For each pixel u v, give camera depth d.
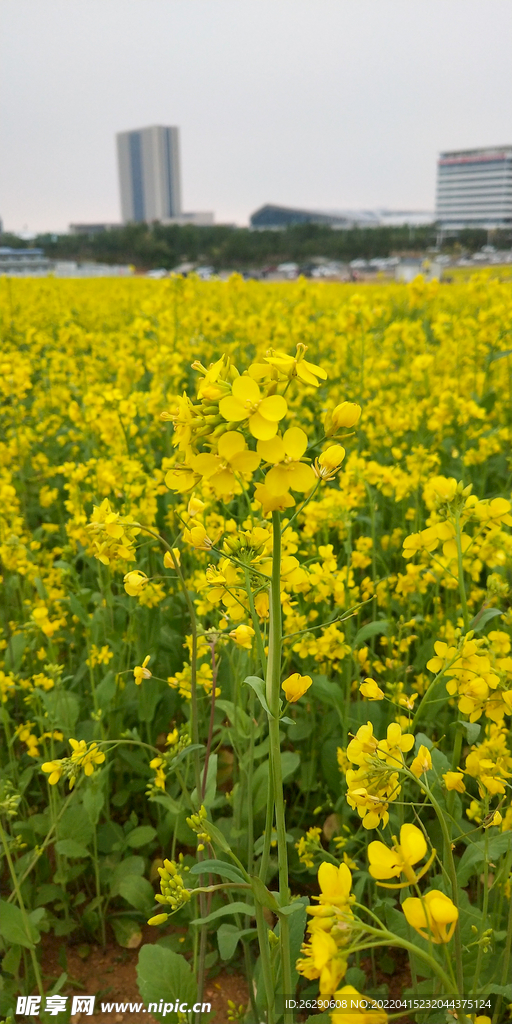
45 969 2.58
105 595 3.25
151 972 1.97
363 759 1.33
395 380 6.46
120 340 7.54
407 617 3.27
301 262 58.31
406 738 1.38
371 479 3.55
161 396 4.75
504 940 2.06
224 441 1.20
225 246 55.22
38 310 14.20
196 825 1.56
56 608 3.60
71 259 58.03
